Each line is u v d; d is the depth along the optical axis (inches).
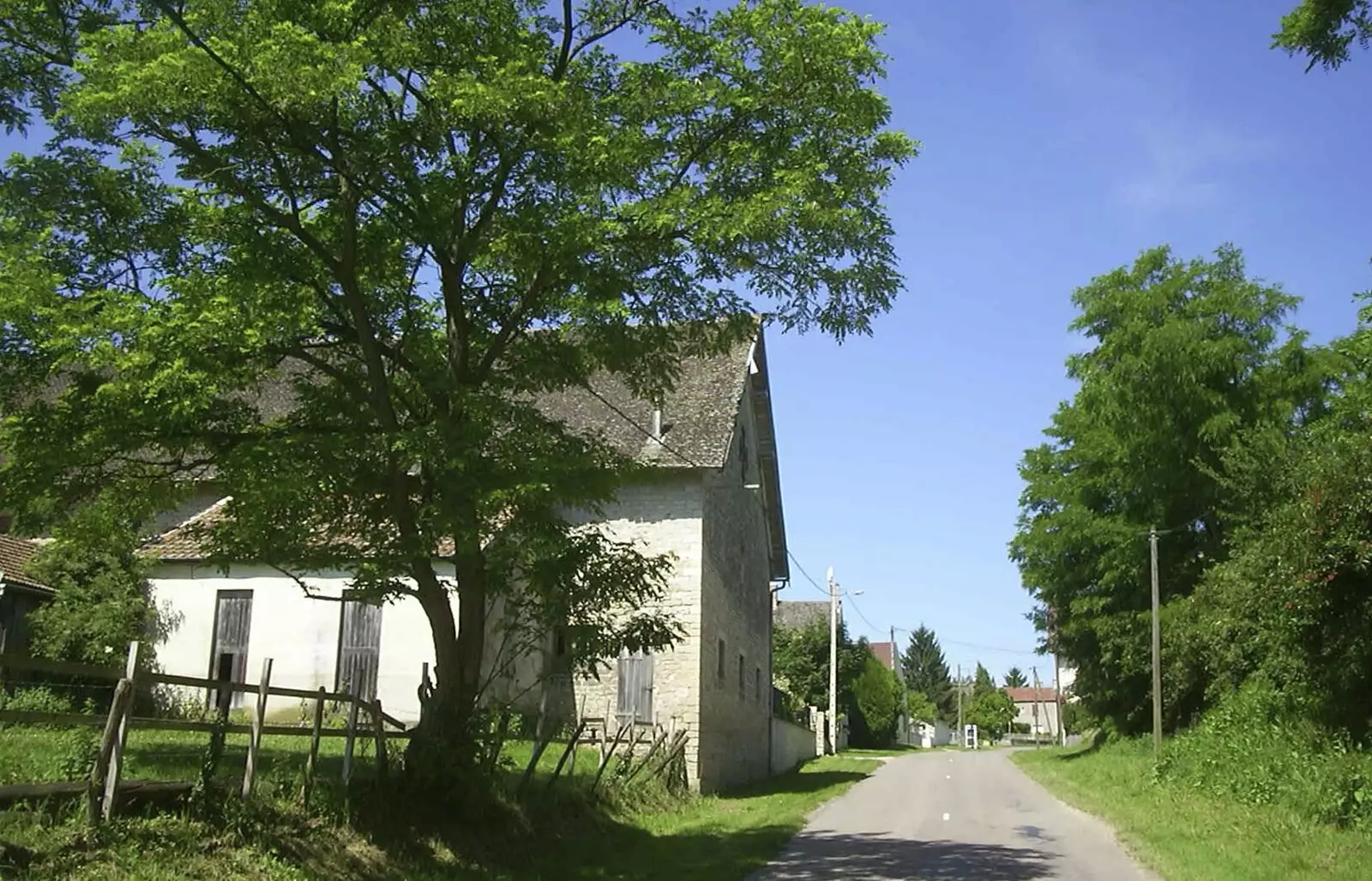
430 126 459.8
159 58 398.6
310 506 484.1
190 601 956.6
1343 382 1184.2
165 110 422.3
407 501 482.6
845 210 465.1
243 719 872.9
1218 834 577.0
